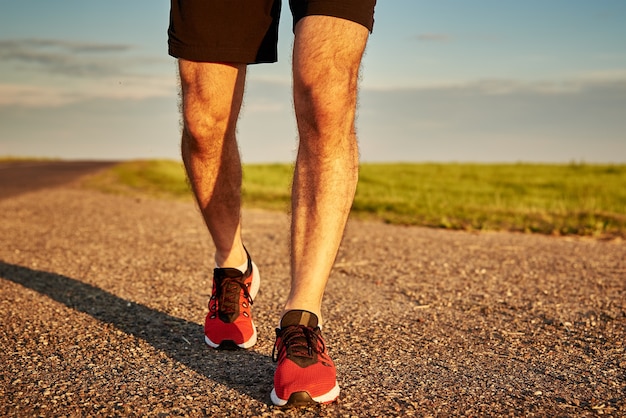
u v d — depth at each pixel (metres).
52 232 5.39
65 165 28.14
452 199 9.40
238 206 2.09
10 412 1.63
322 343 1.67
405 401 1.71
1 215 6.60
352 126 1.70
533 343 2.35
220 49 1.84
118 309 2.76
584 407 1.70
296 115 1.67
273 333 2.39
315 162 1.68
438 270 3.88
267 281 3.46
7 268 3.73
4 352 2.14
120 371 1.95
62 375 1.91
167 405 1.66
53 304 2.84
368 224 6.73
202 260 4.10
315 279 1.69
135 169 22.19
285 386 1.60
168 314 2.69
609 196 10.27
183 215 7.14
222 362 2.03
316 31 1.59
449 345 2.30
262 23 1.84
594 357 2.18
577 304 3.00
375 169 18.73
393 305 2.94
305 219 1.69
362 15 1.62
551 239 5.66
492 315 2.78
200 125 1.91
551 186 12.58
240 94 1.94
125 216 6.84
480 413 1.63
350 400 1.70
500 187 12.27
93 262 3.97
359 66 1.67
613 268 4.05
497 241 5.40
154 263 3.96
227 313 2.14
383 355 2.15
